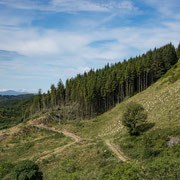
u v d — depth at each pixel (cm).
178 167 1525
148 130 3669
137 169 1655
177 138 2638
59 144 5125
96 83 8938
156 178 1466
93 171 2350
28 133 7106
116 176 1705
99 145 3641
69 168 2736
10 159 4469
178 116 3534
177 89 4809
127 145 3203
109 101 8744
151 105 5069
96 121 6981
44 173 2866
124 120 3909
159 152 2381
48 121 8062
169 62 8338
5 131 7831
